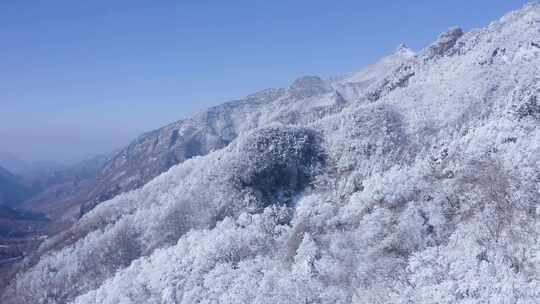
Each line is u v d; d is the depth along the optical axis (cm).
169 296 8950
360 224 8362
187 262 9662
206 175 12962
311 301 7125
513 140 8325
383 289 6600
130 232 12762
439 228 7388
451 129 10769
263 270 8231
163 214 12344
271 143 12594
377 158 11044
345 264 7569
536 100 8825
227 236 9631
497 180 7569
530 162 7450
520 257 6016
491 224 6744
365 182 9781
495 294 5616
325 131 13312
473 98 11300
